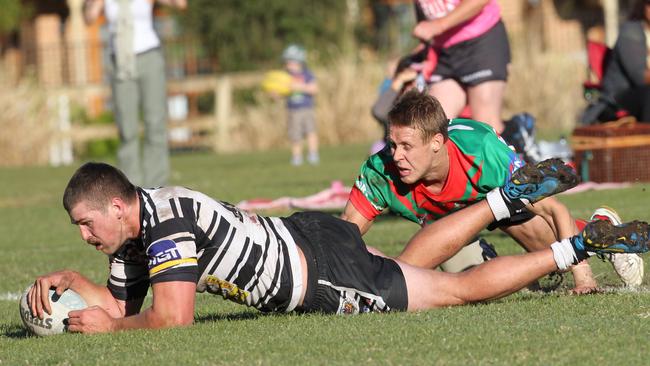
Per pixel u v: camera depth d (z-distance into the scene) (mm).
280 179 52125
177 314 15781
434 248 17703
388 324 15602
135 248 16500
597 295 17688
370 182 18703
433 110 17578
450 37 28219
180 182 52844
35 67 103312
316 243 16688
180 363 13758
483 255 19688
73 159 86688
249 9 102000
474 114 28484
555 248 16938
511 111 84875
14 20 106250
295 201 37375
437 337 14570
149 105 43219
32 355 14781
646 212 29875
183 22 103562
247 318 17359
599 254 17016
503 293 17047
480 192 18234
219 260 16016
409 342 14359
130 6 42000
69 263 27516
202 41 103438
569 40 108375
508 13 112688
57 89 87875
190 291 15773
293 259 16438
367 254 16969
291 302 16547
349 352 13945
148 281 17094
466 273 17109
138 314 16141
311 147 66375
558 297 17672
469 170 18078
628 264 18531
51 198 48562
